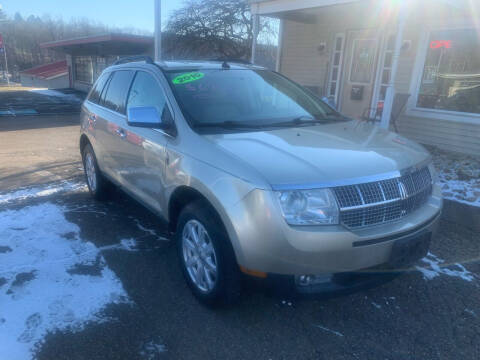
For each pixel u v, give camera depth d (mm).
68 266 3672
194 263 3152
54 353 2600
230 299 2875
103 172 4973
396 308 3145
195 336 2793
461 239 4328
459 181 5812
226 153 2818
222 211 2666
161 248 4062
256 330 2865
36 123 14016
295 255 2455
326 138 3227
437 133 8203
